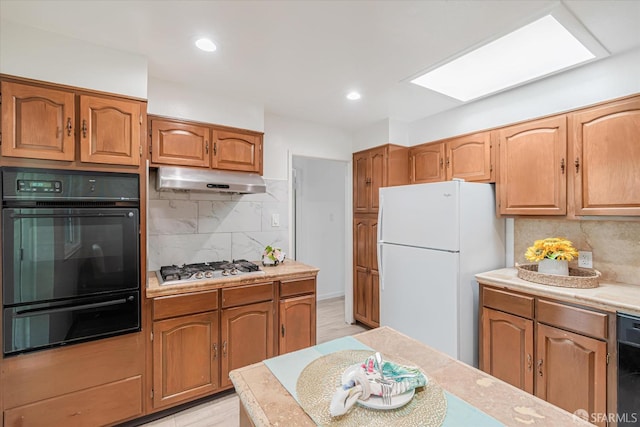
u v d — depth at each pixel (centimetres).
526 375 198
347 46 184
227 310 215
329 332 343
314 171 468
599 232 216
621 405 160
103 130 179
